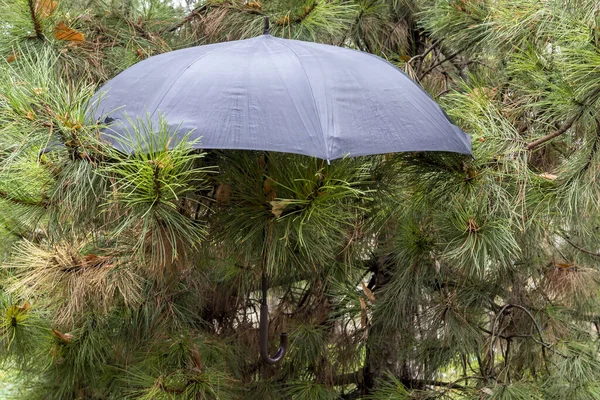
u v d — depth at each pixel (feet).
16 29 11.51
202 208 8.91
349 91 8.19
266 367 13.92
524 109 11.00
